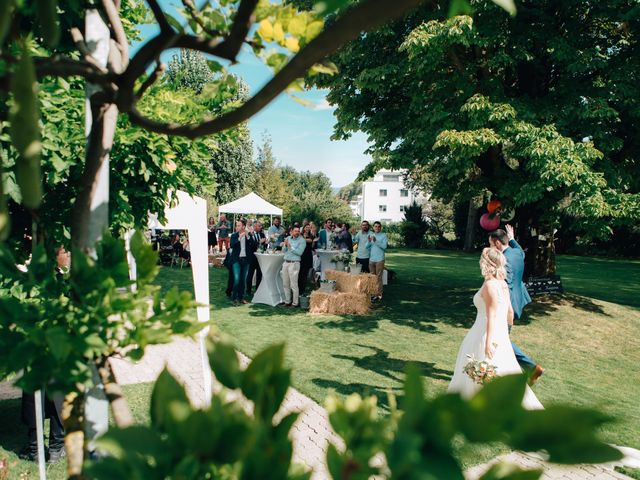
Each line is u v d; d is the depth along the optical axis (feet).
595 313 32.83
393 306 36.47
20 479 11.89
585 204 26.53
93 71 2.59
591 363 23.72
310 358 22.80
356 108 36.42
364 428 1.70
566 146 26.22
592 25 31.37
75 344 2.70
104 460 1.70
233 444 1.44
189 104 12.59
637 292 47.42
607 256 98.07
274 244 44.01
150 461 1.86
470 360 14.70
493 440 1.10
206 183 14.65
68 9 6.35
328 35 1.75
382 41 33.04
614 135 30.83
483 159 34.42
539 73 32.71
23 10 2.63
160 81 13.14
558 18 30.45
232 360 1.78
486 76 30.55
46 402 12.94
